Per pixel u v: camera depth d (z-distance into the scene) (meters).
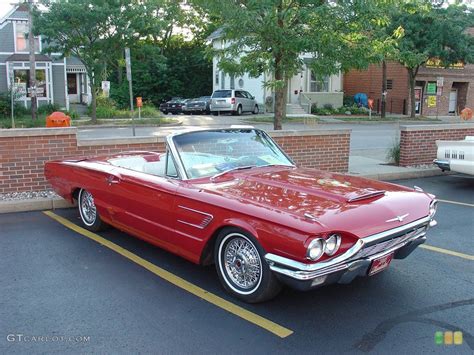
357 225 3.79
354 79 37.75
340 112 33.03
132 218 5.36
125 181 5.39
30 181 8.04
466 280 4.90
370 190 4.48
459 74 35.22
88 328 3.84
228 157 5.28
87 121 25.55
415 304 4.31
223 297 4.41
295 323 3.94
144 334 3.75
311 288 3.72
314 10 8.73
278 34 8.97
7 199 7.62
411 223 4.15
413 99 31.41
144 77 40.41
